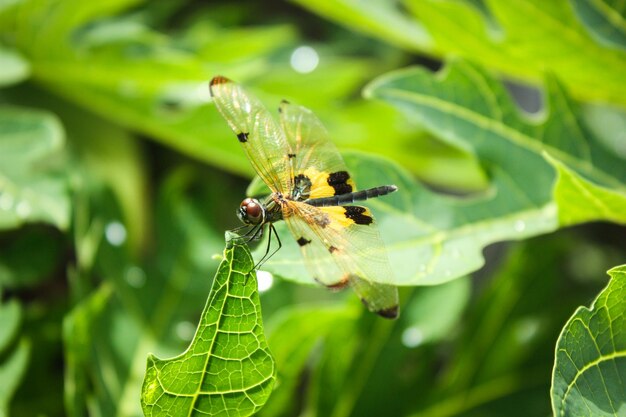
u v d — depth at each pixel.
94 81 0.38
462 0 0.39
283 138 0.26
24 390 0.33
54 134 0.34
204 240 0.38
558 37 0.33
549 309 0.35
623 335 0.24
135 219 0.38
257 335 0.24
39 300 0.36
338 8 0.37
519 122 0.31
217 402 0.25
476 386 0.34
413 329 0.34
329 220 0.25
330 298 0.36
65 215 0.32
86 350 0.31
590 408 0.23
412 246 0.28
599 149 0.31
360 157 0.28
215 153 0.39
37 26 0.37
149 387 0.24
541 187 0.30
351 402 0.33
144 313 0.35
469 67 0.31
